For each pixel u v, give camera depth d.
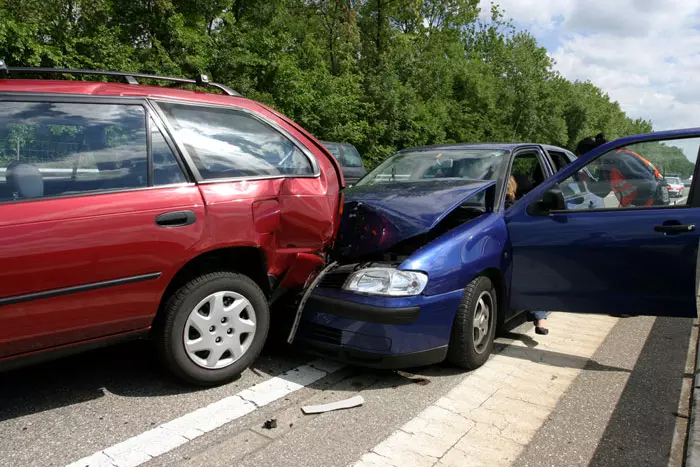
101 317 2.84
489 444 2.80
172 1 21.67
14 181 2.65
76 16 17.75
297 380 3.59
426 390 3.48
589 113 56.06
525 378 3.72
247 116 3.59
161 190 3.03
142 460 2.56
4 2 15.72
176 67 18.67
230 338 3.37
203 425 2.91
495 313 4.10
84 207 2.76
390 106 26.75
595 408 3.26
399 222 3.93
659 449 2.79
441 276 3.59
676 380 3.71
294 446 2.73
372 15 32.69
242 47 21.20
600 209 3.92
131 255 2.87
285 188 3.50
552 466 2.61
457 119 33.72
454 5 35.50
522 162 5.32
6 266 2.50
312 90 22.58
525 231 4.15
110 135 2.99
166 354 3.15
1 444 2.66
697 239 3.54
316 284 3.76
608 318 5.33
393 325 3.43
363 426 2.96
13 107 2.76
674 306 3.66
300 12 29.22
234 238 3.23
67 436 2.76
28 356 2.68
